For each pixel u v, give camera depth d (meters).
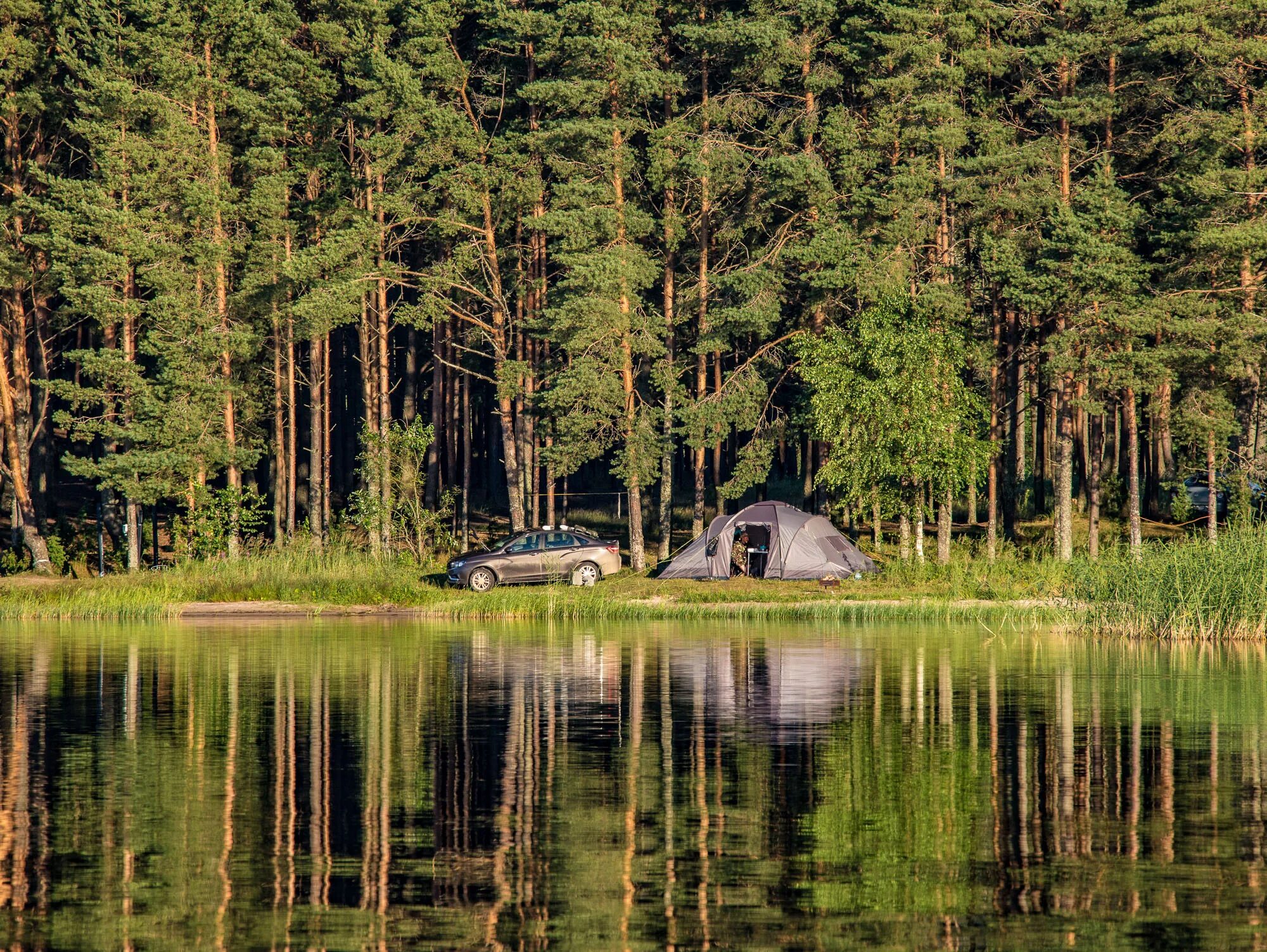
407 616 84.31
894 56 102.12
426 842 26.97
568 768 33.84
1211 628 65.19
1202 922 22.22
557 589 91.06
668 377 106.56
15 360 118.06
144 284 111.31
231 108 115.06
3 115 115.62
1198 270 97.62
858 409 98.12
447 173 108.88
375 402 119.06
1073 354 99.00
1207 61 95.62
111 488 115.44
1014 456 115.25
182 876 24.88
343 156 121.56
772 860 25.80
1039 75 102.94
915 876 24.73
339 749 36.41
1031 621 75.44
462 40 119.06
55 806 29.97
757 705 44.06
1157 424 101.75
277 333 116.62
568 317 102.44
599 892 23.86
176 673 52.66
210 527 106.12
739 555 96.81
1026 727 39.72
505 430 113.00
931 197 105.06
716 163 103.88
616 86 105.62
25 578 108.62
